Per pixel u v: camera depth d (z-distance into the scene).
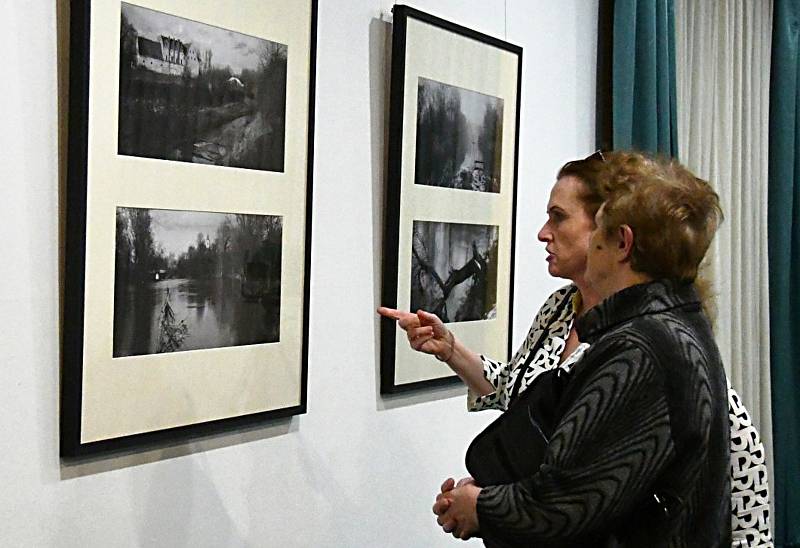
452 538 2.89
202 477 2.09
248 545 2.20
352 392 2.48
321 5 2.34
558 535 1.60
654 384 1.58
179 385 2.00
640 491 1.57
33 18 1.74
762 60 4.32
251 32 2.12
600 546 1.63
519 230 3.11
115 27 1.84
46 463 1.78
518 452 1.76
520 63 2.99
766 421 4.27
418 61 2.56
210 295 2.06
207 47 2.03
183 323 2.01
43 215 1.77
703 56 3.96
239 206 2.12
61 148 1.79
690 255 1.70
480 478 1.82
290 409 2.26
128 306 1.89
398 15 2.49
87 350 1.82
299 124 2.26
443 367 2.77
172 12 1.95
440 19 2.62
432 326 2.34
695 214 1.70
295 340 2.27
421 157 2.60
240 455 2.17
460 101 2.74
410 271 2.59
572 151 3.39
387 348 2.54
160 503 2.00
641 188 1.72
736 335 4.11
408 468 2.69
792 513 4.39
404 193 2.55
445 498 1.77
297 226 2.26
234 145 2.10
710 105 3.99
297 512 2.33
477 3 2.86
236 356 2.13
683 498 1.60
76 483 1.84
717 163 4.03
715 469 1.63
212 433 2.08
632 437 1.57
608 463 1.57
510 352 3.02
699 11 3.90
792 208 4.43
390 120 2.52
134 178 1.89
